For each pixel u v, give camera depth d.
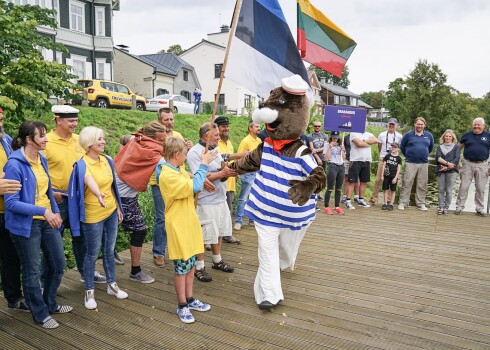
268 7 4.10
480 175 7.86
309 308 3.85
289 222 3.84
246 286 4.36
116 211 3.94
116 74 30.61
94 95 17.84
